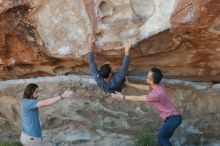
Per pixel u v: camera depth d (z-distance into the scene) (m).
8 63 6.01
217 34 5.03
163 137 5.45
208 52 5.39
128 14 5.24
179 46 5.38
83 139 6.33
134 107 6.05
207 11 4.83
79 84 6.04
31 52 5.85
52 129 6.40
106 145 6.29
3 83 6.32
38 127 5.53
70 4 5.49
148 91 5.95
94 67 5.43
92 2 5.31
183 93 5.96
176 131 6.10
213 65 5.61
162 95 5.34
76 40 5.61
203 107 5.98
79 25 5.54
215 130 6.05
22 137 5.53
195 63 5.62
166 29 5.18
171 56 5.58
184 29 5.07
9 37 5.75
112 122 6.19
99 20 5.30
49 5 5.53
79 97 6.13
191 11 4.90
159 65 5.76
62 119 6.29
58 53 5.73
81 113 6.23
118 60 5.72
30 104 5.43
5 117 6.55
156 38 5.31
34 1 5.49
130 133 6.20
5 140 6.70
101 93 6.03
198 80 5.96
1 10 5.51
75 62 5.92
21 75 6.28
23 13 5.56
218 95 5.92
